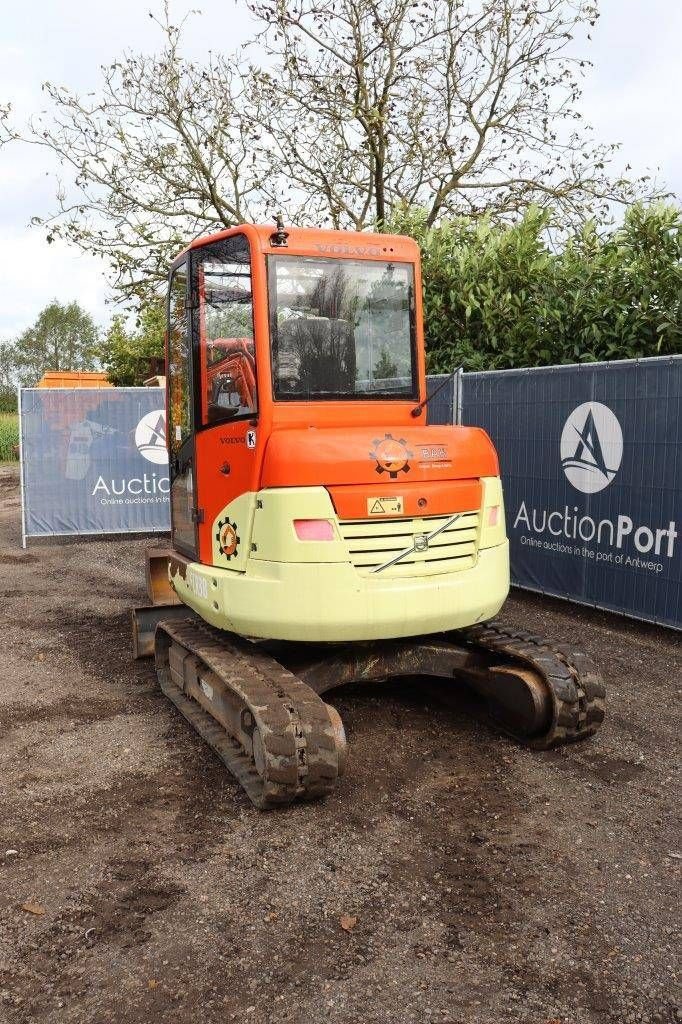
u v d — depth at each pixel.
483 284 10.19
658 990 2.79
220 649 4.73
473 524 4.61
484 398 8.79
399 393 4.77
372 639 4.34
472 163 14.23
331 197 14.11
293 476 4.11
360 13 13.09
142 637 6.46
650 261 8.55
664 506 6.72
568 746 4.76
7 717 5.36
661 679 5.89
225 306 4.57
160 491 12.09
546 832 3.84
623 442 7.07
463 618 4.52
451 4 13.28
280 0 12.83
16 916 3.21
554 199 14.16
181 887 3.41
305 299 4.42
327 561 4.14
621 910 3.23
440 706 5.42
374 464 4.21
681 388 6.48
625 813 4.01
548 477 7.98
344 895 3.35
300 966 2.92
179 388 5.27
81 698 5.71
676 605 6.69
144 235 14.04
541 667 4.57
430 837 3.81
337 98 13.37
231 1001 2.75
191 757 4.70
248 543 4.33
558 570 7.94
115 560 10.82
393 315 4.73
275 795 3.87
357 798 4.18
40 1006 2.73
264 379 4.25
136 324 14.98
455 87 13.87
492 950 3.00
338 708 5.38
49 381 27.77
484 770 4.48
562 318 9.41
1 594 8.98
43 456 11.62
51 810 4.08
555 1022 2.65
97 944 3.04
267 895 3.35
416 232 12.11
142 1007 2.72
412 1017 2.67
